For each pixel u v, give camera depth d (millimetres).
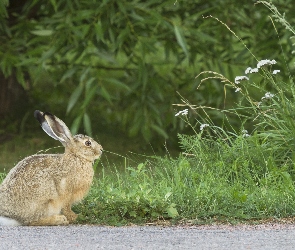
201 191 10969
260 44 17109
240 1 17062
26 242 8656
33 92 20453
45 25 16984
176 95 17719
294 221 10188
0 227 9859
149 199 10531
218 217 10266
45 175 10125
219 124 16625
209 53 17828
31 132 18438
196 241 8664
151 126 16547
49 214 10172
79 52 16172
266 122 12805
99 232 9305
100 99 20266
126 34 15750
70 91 20500
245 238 8844
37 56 16578
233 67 20125
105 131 18641
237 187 11289
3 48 16844
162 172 12438
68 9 16203
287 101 13016
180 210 10492
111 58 16141
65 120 19000
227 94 19250
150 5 16562
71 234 9164
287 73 16953
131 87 16766
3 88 18875
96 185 11852
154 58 23109
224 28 17031
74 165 10258
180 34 15695
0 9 16031
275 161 12406
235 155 12453
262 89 13070
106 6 15922
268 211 10453
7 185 10141
